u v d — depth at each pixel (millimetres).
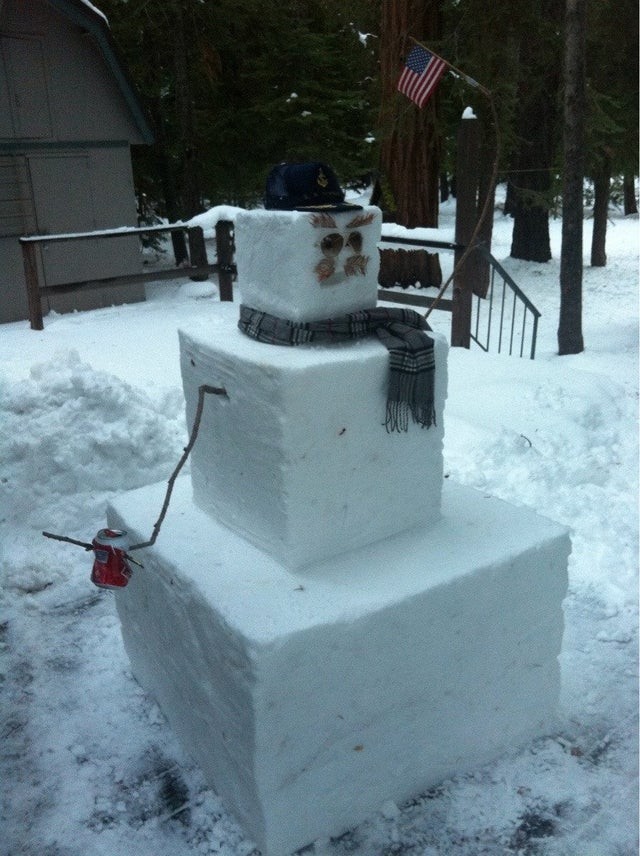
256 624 2414
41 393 4996
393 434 2789
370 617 2521
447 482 3477
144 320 9469
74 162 10336
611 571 4309
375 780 2750
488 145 12242
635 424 6473
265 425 2596
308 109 15867
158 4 12828
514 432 5770
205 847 2701
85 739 3221
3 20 9438
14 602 4160
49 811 2875
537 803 2842
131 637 3445
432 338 2754
